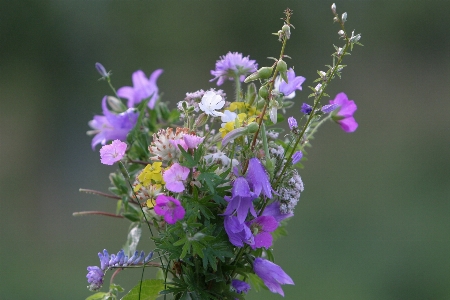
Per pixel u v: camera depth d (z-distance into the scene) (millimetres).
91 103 14219
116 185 2857
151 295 2521
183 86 14602
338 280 8492
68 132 13719
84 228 10812
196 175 2240
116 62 14719
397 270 8812
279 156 2379
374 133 12695
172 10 14898
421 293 8500
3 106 13992
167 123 3201
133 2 14883
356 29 14883
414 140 12391
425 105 13758
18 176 12711
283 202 2391
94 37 14734
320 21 14523
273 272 2385
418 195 10609
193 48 14852
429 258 9000
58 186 12461
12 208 11648
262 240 2361
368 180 10914
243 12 14805
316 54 14359
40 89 14266
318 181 10828
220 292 2391
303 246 9148
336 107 2516
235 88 2717
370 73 14555
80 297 8766
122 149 2299
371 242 9359
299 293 8109
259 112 2539
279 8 14719
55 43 14602
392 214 10039
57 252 9891
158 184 2250
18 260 9656
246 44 14805
